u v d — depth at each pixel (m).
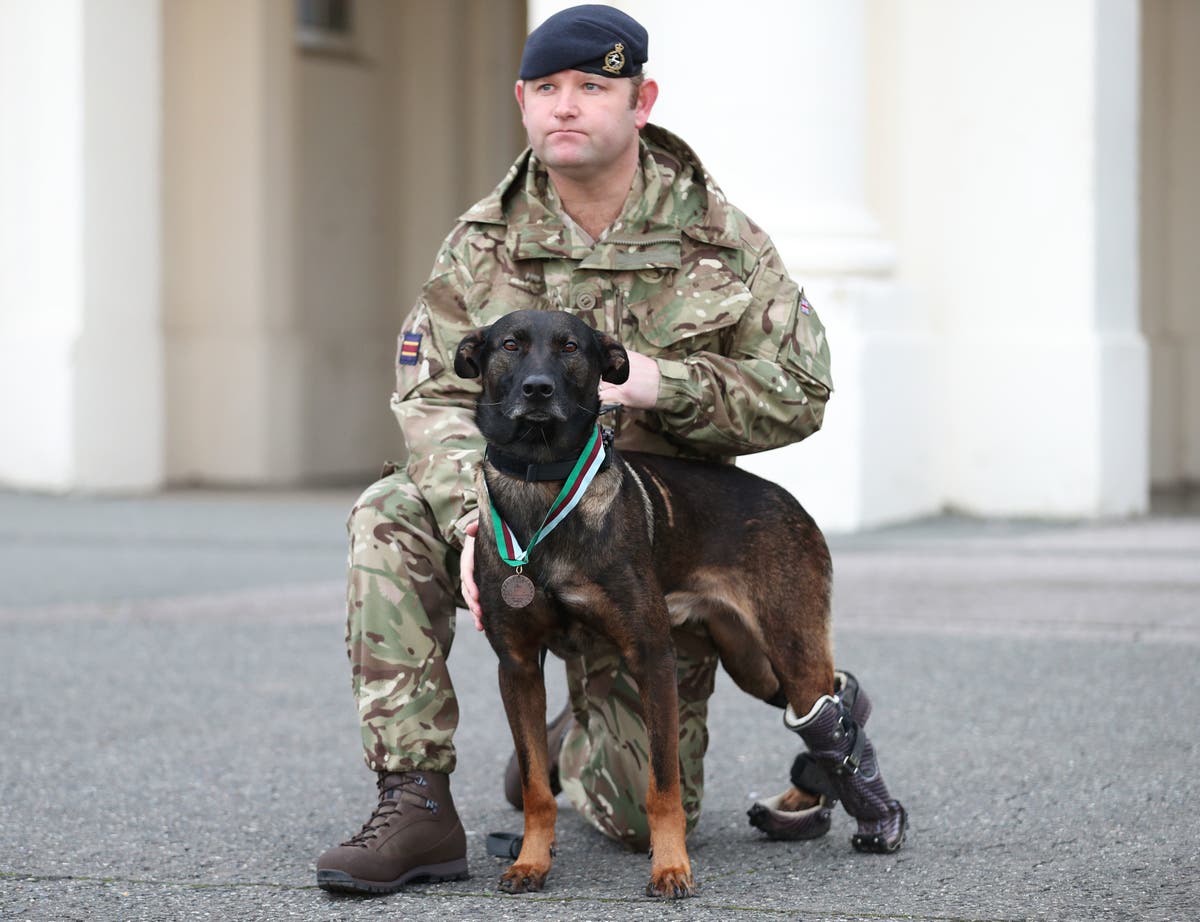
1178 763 7.92
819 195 17.48
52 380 21.45
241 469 24.19
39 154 21.47
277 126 24.06
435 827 6.14
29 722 9.16
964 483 18.94
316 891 6.09
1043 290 18.50
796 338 6.70
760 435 6.59
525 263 6.73
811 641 6.26
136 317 21.95
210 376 24.25
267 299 24.17
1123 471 18.84
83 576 14.73
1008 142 18.56
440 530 6.28
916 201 18.98
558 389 5.62
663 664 5.83
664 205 6.74
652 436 6.73
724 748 8.55
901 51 18.97
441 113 26.56
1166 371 24.62
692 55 17.25
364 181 26.11
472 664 10.83
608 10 6.53
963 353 18.88
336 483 24.28
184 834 6.98
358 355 25.92
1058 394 18.41
